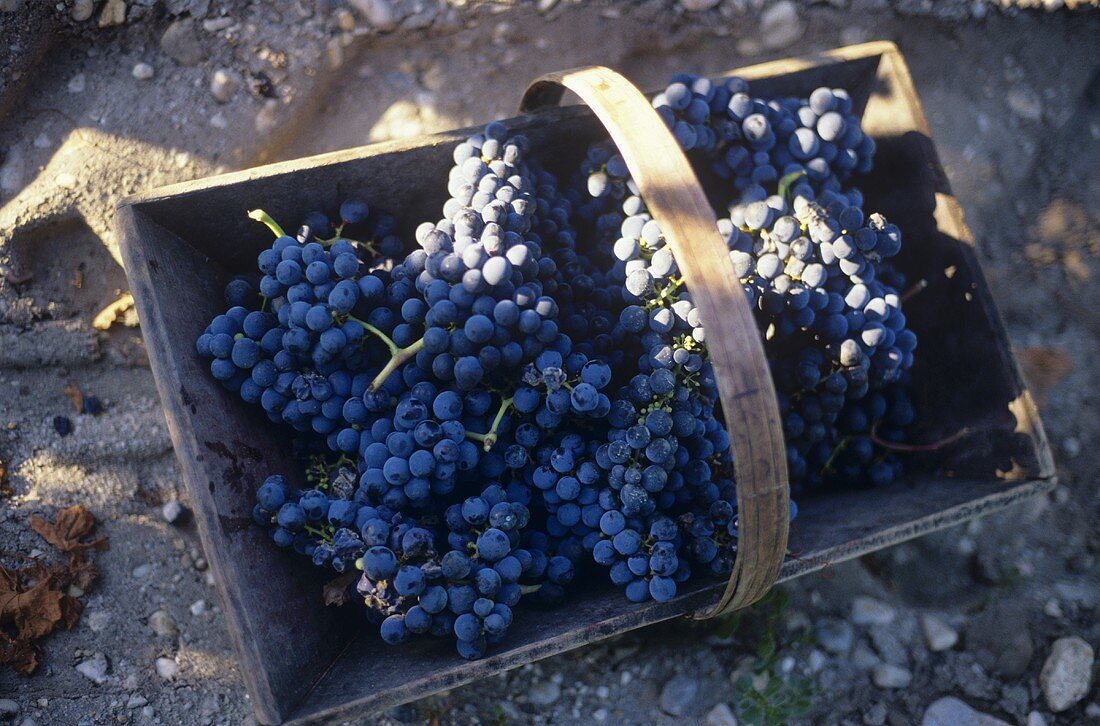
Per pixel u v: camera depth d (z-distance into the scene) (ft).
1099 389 2.48
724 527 1.66
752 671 2.10
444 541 1.68
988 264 2.60
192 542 2.08
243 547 1.57
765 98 2.04
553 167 1.99
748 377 1.39
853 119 1.97
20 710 1.88
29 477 2.04
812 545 1.71
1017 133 2.64
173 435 1.55
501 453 1.72
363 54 2.34
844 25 2.53
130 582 2.02
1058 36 2.64
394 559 1.52
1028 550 2.32
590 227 1.97
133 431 2.09
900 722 2.09
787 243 1.81
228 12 2.20
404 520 1.62
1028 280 2.59
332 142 2.33
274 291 1.69
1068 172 2.65
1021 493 1.85
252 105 2.20
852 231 1.81
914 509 1.82
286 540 1.61
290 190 1.77
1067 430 2.44
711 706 2.07
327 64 2.28
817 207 1.83
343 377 1.69
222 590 1.51
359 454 1.73
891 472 2.03
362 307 1.70
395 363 1.64
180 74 2.18
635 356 1.77
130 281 1.62
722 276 1.41
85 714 1.90
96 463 2.08
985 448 1.96
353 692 1.51
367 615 1.64
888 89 2.08
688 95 1.86
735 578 1.50
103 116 2.13
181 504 2.09
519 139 1.81
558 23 2.39
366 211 1.84
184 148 2.16
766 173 1.92
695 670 2.10
